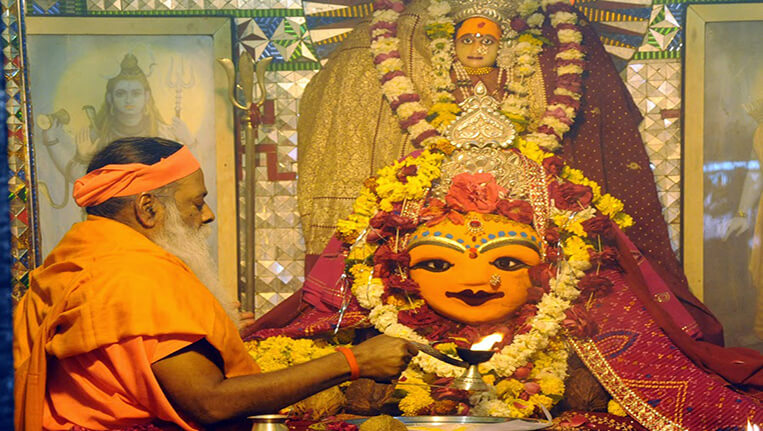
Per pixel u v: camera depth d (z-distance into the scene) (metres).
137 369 2.19
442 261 3.72
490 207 3.77
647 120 4.75
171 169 2.61
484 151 3.99
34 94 4.70
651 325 3.64
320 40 4.81
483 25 4.48
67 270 2.39
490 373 3.57
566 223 3.85
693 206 4.62
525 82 4.46
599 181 4.36
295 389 2.30
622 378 3.48
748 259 4.60
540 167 3.97
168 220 2.59
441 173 3.99
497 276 3.67
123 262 2.32
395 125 4.43
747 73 4.62
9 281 2.34
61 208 4.71
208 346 2.34
